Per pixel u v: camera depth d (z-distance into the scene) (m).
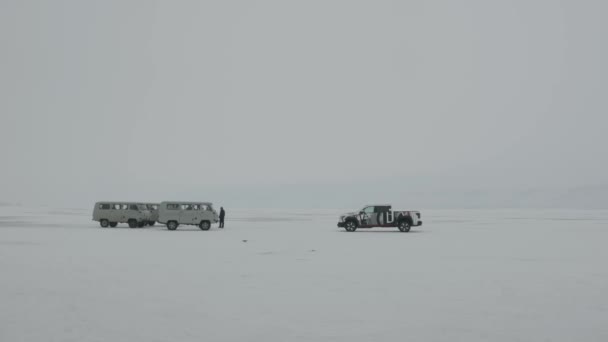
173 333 8.70
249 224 51.75
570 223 56.66
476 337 8.48
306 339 8.34
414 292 12.52
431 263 18.28
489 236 33.44
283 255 20.88
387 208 38.25
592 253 21.97
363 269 16.67
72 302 11.25
